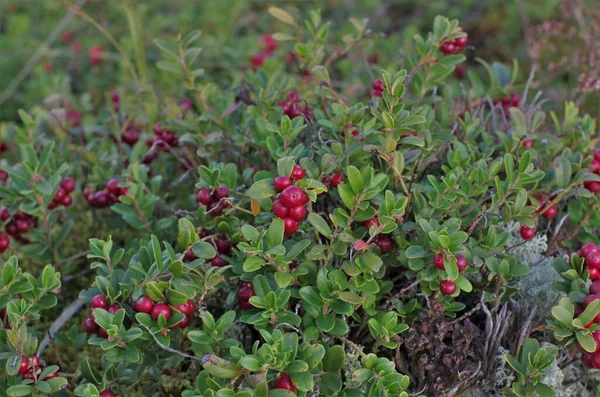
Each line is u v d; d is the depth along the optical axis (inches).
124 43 45.0
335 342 29.4
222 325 27.7
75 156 35.7
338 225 28.4
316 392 28.0
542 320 29.9
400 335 29.4
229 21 48.7
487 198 29.8
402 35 46.8
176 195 34.7
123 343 27.6
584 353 28.2
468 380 29.0
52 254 32.6
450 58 31.3
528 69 44.7
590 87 37.1
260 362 26.6
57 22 52.2
